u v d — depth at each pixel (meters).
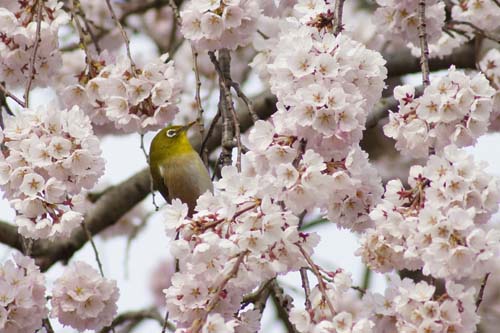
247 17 10.47
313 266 7.94
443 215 7.93
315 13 9.38
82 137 9.41
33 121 9.45
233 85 11.13
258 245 7.84
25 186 9.20
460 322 7.74
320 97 8.28
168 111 11.39
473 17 13.88
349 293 8.07
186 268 8.48
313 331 7.75
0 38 11.54
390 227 8.30
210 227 8.05
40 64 11.74
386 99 15.06
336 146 8.44
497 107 12.23
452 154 8.13
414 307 7.84
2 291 9.15
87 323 9.84
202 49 10.66
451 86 8.76
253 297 10.54
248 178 8.09
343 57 8.56
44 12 11.62
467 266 7.75
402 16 11.95
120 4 17.30
